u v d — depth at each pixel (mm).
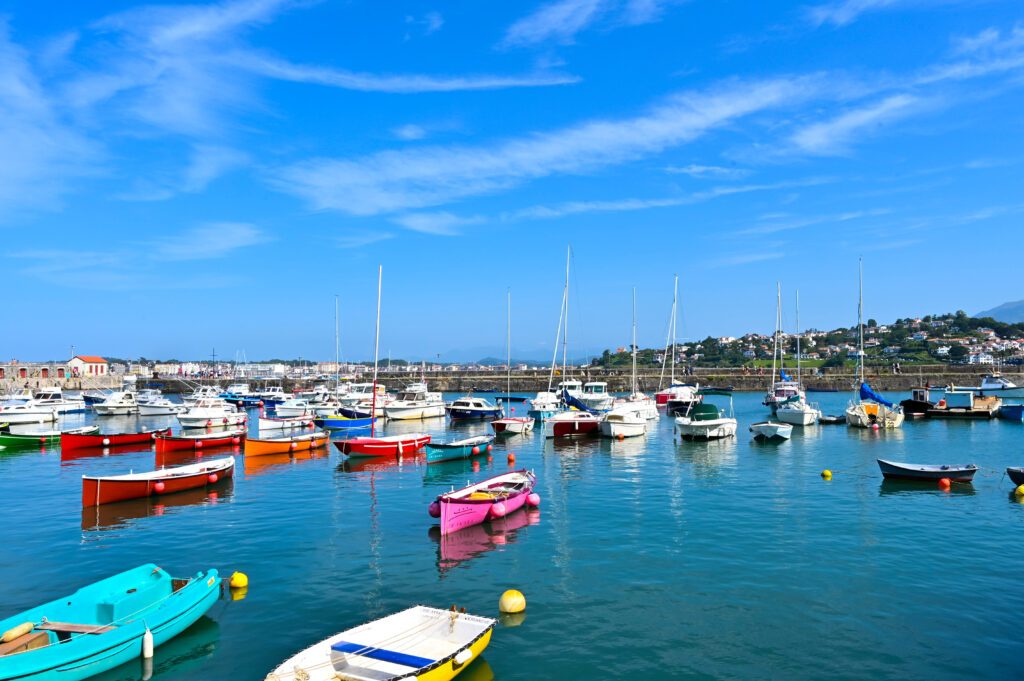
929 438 51562
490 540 22797
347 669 12453
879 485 32312
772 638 15172
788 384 95688
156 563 20594
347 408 69062
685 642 14984
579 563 20297
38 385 126500
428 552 21500
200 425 60062
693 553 21188
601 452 45375
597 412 62250
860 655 14344
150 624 14445
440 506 23469
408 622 14430
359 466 39969
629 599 17422
